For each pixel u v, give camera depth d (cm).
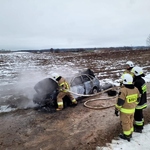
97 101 855
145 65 2125
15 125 620
